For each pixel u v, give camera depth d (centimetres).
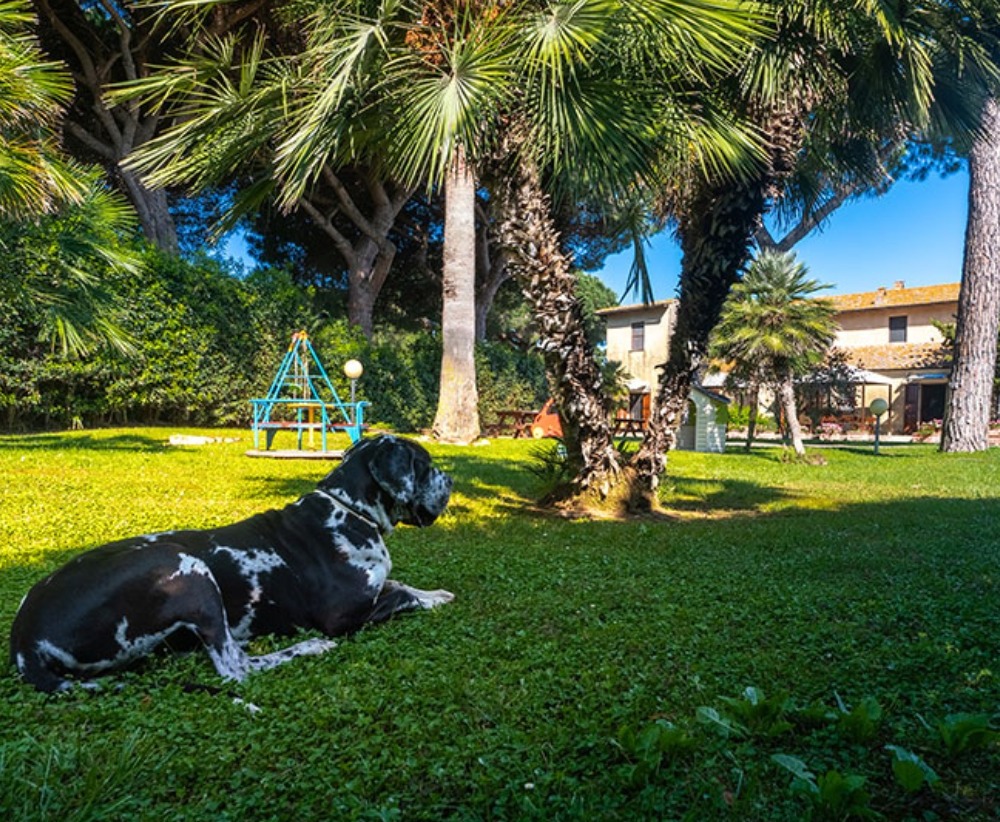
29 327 1218
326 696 259
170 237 1881
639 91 643
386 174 743
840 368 2428
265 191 712
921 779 193
